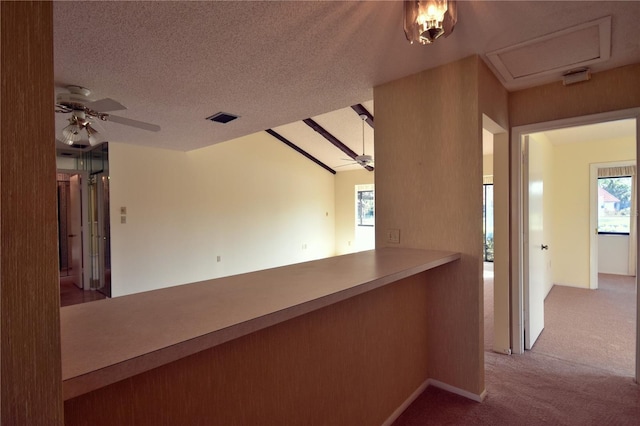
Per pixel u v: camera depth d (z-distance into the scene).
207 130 3.95
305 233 8.48
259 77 2.36
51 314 0.52
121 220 5.10
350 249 9.16
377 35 1.82
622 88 2.29
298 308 1.08
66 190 6.76
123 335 0.82
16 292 0.48
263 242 7.36
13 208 0.48
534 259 3.14
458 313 2.24
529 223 2.97
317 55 2.04
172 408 1.01
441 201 2.26
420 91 2.33
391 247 2.48
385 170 2.52
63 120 3.22
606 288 5.08
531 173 3.02
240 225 6.87
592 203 5.02
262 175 7.34
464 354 2.22
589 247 5.05
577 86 2.47
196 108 3.05
